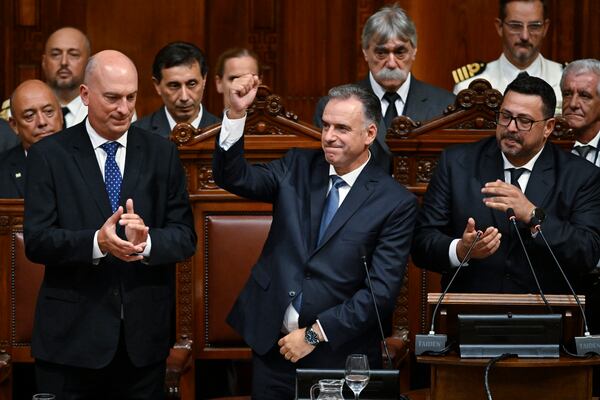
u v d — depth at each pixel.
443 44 17.14
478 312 8.55
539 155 9.86
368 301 9.20
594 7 16.98
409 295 11.28
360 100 9.38
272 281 9.51
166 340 9.89
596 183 9.80
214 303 11.22
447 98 12.50
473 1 17.09
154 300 9.74
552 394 8.44
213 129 11.24
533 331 8.30
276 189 9.72
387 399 8.38
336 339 9.17
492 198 9.19
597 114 11.86
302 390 8.41
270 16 17.39
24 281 11.11
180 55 13.07
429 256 9.61
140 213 9.65
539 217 9.09
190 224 9.95
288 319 9.48
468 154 10.00
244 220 11.26
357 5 17.20
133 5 17.33
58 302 9.57
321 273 9.37
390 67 12.28
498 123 9.63
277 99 11.26
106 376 9.79
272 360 9.51
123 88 9.49
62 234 9.30
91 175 9.63
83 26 17.34
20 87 12.83
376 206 9.45
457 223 9.81
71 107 14.59
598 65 11.86
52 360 9.55
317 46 17.34
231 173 9.37
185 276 11.22
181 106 13.11
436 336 8.39
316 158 9.83
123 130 9.63
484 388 8.41
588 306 10.95
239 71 13.88
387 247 9.40
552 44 17.09
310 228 9.53
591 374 8.42
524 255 9.58
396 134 11.23
